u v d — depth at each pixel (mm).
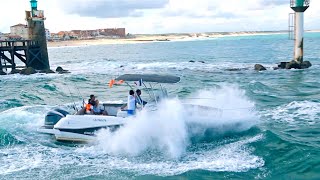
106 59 76750
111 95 27297
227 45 132875
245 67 46062
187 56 77375
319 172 11328
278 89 27078
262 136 14477
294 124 16812
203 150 13609
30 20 49781
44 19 50281
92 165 12672
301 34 41656
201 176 11438
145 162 12789
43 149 14352
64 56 99438
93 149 14320
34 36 50094
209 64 52719
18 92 29594
